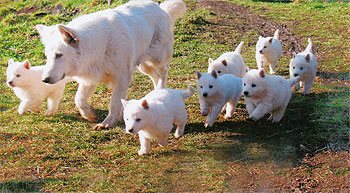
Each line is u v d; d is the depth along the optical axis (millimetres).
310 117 4770
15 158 4359
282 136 4555
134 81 5484
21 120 4809
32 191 4102
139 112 4188
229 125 4719
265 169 4250
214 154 4391
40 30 4434
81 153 4402
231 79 4746
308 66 5051
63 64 4328
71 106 5039
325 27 7199
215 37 6691
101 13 4617
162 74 5086
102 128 4660
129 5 4824
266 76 4547
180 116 4430
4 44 6461
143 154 4395
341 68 5680
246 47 6398
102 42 4496
